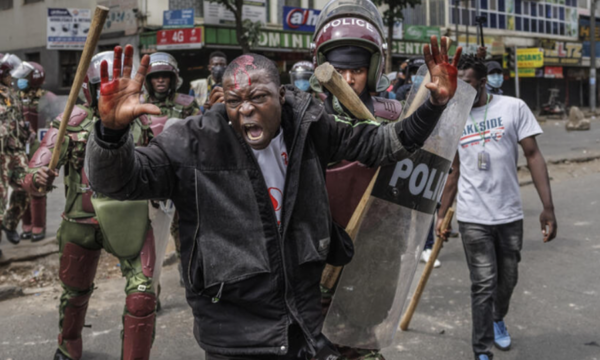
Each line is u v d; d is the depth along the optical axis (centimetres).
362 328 256
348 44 262
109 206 305
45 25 2070
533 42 3170
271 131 190
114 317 446
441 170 248
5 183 542
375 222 247
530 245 637
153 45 1786
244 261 192
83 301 347
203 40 1727
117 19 1856
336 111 264
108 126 169
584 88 3622
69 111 221
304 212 200
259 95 185
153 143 193
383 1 1661
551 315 445
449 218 378
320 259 202
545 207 362
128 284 304
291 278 198
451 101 245
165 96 461
